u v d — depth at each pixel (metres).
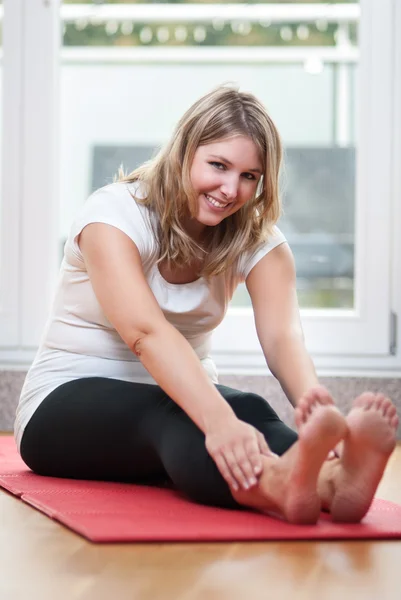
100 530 1.66
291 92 3.81
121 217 2.18
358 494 1.74
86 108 3.83
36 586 1.34
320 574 1.43
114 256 2.12
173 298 2.29
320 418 1.62
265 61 3.80
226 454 1.79
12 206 3.84
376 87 3.81
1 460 2.75
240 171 2.11
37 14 3.84
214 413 1.83
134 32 3.81
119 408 2.16
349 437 1.71
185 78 3.80
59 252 3.86
